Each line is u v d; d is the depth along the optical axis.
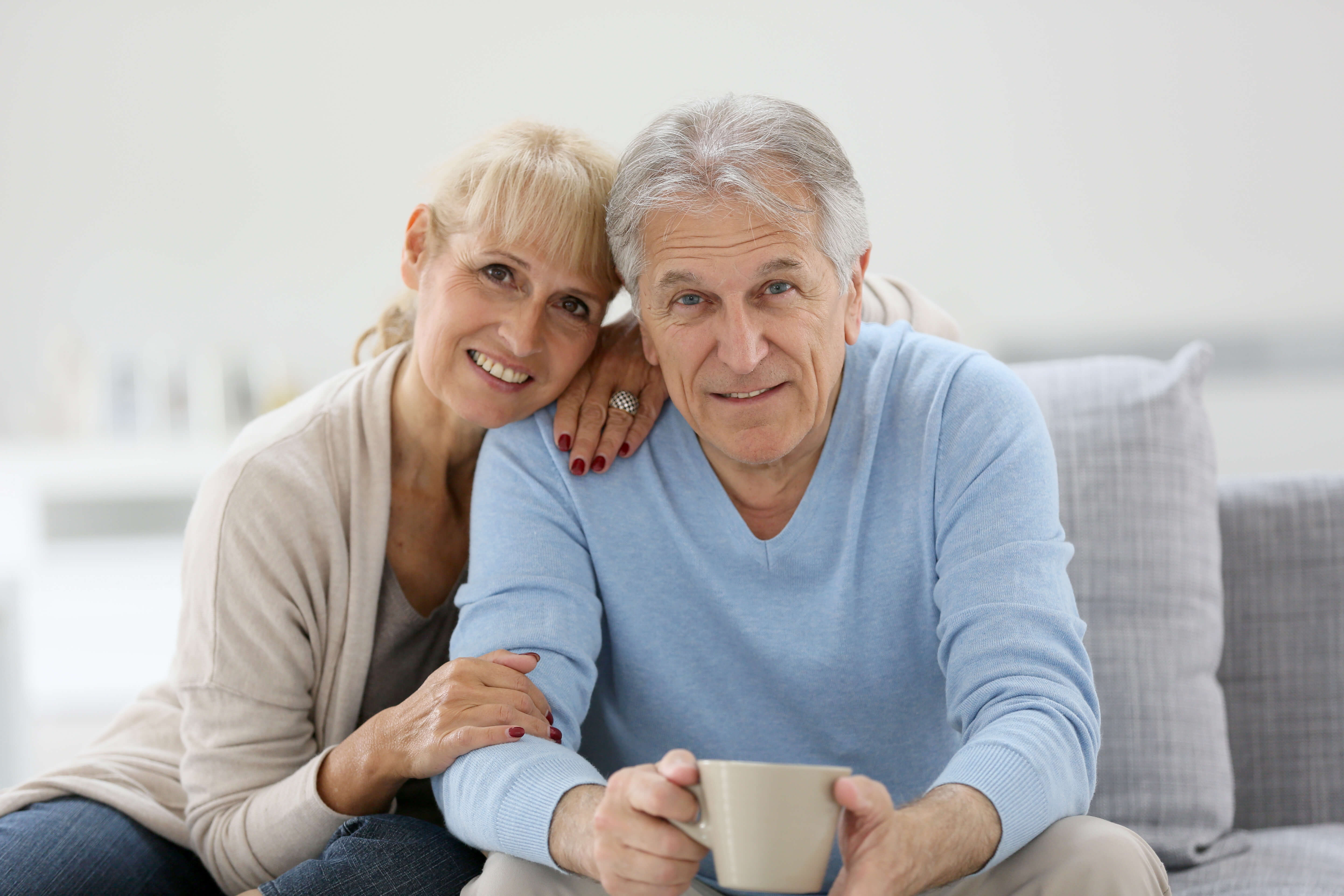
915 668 1.29
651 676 1.32
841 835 0.92
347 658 1.38
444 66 4.19
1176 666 1.54
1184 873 1.45
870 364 1.36
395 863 1.13
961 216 3.96
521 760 1.08
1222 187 3.85
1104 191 3.90
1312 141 3.82
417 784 1.46
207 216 4.23
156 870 1.36
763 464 1.28
